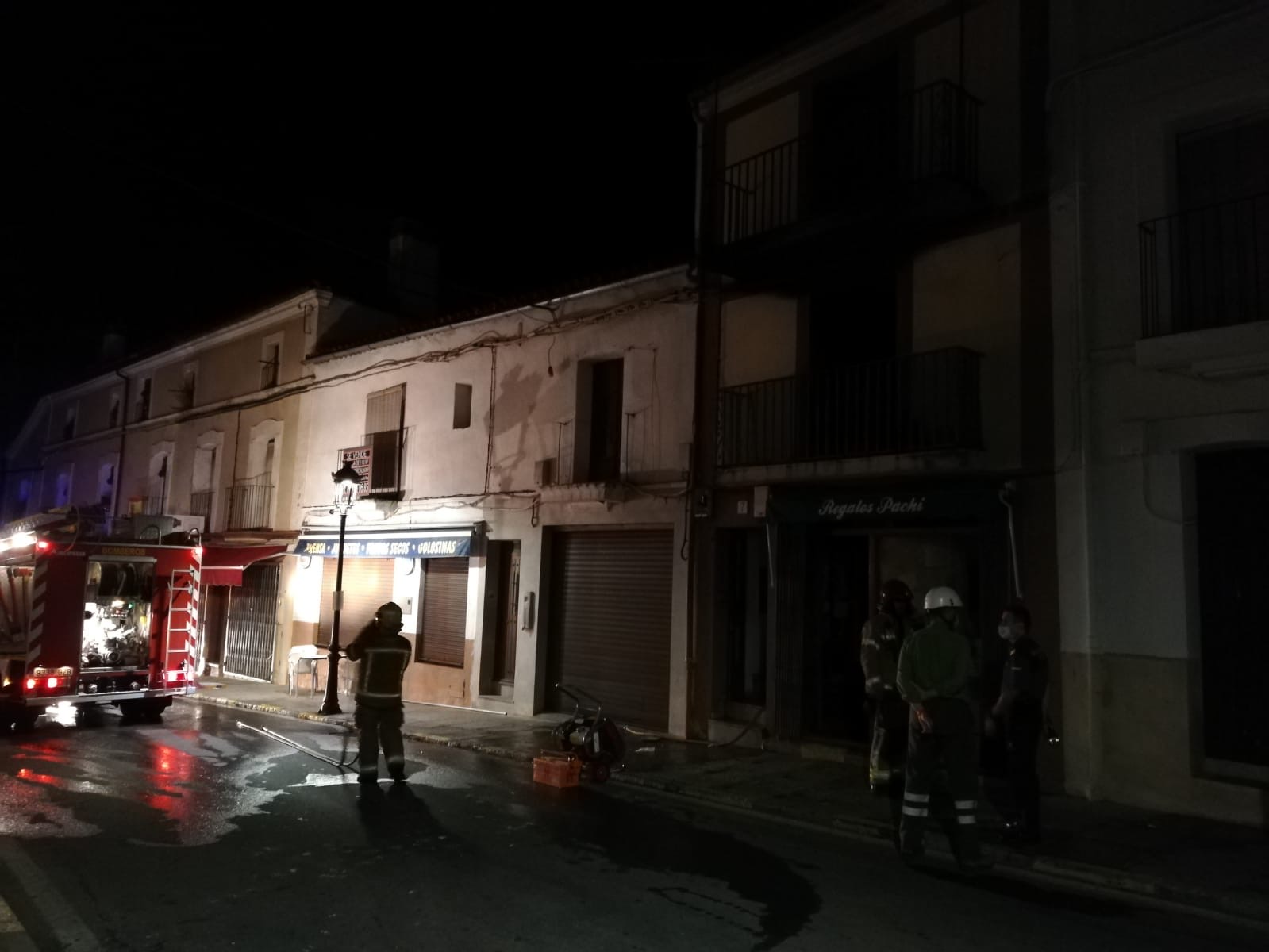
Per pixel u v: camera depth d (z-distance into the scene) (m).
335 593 15.57
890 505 10.48
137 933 5.28
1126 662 8.87
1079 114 9.72
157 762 10.62
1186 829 7.81
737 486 12.38
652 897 6.06
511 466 15.84
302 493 20.70
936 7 11.12
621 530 14.23
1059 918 5.88
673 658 12.87
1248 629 8.48
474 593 16.11
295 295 21.31
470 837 7.42
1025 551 9.66
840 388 11.70
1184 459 8.77
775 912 5.84
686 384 13.27
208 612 23.73
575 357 14.99
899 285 11.16
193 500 24.75
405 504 17.86
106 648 13.75
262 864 6.60
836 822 8.19
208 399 24.88
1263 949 5.42
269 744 12.05
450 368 17.42
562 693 14.76
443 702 16.48
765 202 12.78
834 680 11.52
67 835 7.37
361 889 6.08
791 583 11.60
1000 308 10.15
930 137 10.43
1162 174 9.13
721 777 9.91
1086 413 9.33
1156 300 9.02
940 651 7.04
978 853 6.80
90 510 14.91
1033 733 7.36
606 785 9.80
